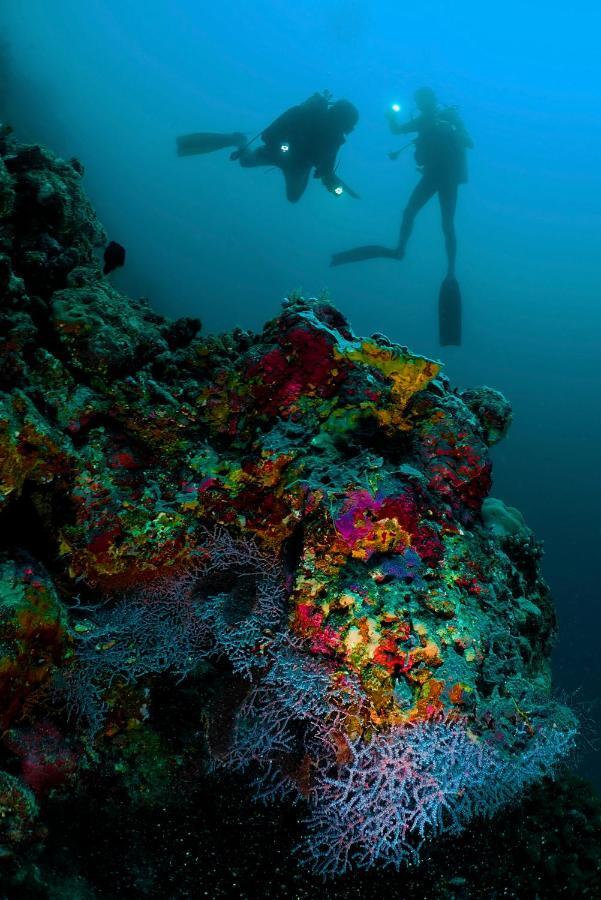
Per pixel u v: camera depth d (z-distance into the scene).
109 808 1.81
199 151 8.71
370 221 58.28
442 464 2.42
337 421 2.47
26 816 1.62
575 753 2.29
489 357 54.66
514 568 2.55
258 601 2.17
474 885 1.83
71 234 3.10
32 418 2.05
